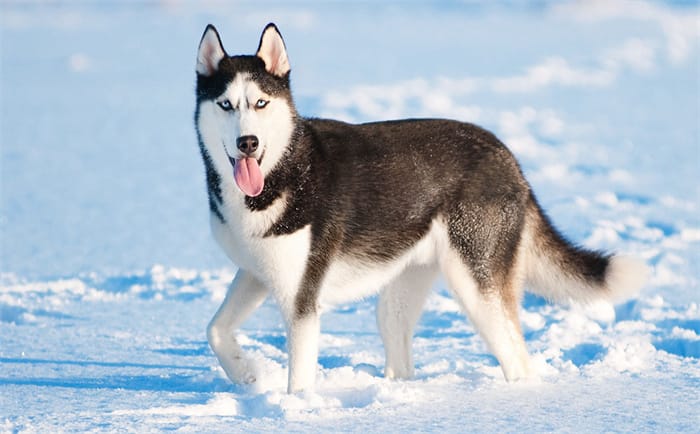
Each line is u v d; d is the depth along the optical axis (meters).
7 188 49.56
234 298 18.31
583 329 22.47
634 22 150.75
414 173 18.25
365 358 20.88
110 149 62.03
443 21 168.38
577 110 69.94
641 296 25.23
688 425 14.12
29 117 75.00
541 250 19.41
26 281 30.59
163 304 27.62
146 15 190.62
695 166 49.91
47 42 136.00
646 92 79.31
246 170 16.70
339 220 17.55
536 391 16.53
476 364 19.92
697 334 21.34
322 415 14.94
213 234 18.08
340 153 17.86
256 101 16.91
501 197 18.42
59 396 17.14
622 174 47.81
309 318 17.19
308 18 176.38
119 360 21.14
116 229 39.75
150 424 14.62
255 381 18.33
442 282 19.42
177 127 70.44
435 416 14.83
